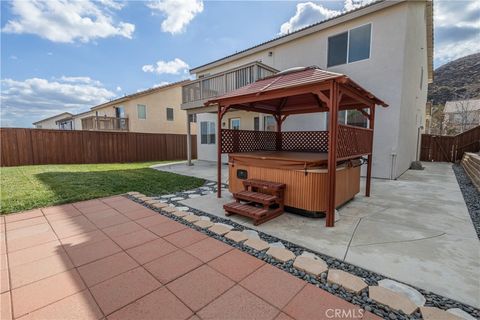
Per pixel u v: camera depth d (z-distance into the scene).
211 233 3.12
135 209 4.13
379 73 7.11
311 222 3.59
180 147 15.02
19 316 1.68
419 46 9.02
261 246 2.72
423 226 3.40
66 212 3.96
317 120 8.37
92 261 2.42
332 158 3.31
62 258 2.48
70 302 1.82
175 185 6.13
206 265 2.34
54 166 9.78
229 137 5.20
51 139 10.52
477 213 3.98
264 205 3.68
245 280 2.09
